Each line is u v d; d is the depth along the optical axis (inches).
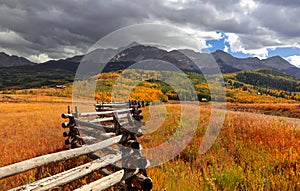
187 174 198.5
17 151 259.0
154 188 167.0
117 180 156.1
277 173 178.2
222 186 167.3
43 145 281.9
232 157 226.5
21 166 112.7
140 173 172.4
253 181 163.9
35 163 119.6
